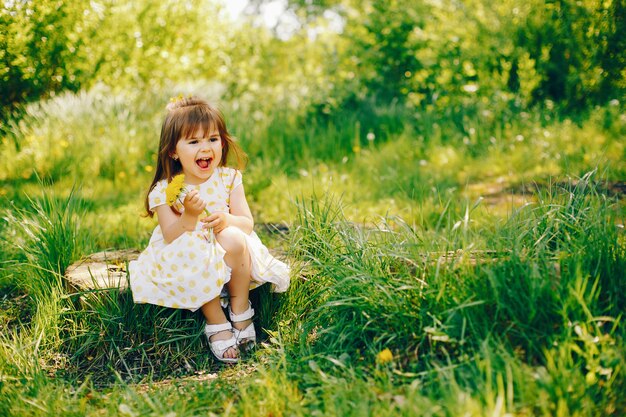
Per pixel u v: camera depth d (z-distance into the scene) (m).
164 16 10.62
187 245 3.20
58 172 6.86
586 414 2.25
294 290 3.48
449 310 2.70
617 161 6.11
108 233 5.04
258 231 5.27
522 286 2.77
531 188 5.90
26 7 6.98
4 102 7.39
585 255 2.91
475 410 2.16
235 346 3.23
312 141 7.95
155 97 9.08
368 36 10.15
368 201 5.99
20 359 3.10
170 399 2.75
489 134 7.83
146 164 7.39
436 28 10.01
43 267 3.82
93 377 3.14
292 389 2.68
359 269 3.13
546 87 8.98
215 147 3.34
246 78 11.09
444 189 6.20
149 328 3.34
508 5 9.35
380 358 2.74
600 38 8.17
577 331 2.46
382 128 8.41
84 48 8.30
